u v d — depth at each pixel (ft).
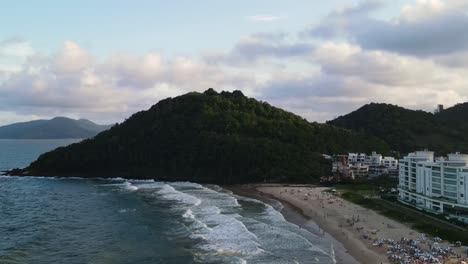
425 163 356.38
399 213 326.24
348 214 337.11
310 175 556.92
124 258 235.20
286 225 301.22
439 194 337.93
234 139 643.86
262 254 232.94
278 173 563.48
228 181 571.28
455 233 257.34
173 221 320.50
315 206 373.61
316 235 273.75
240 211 355.97
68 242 270.87
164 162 647.97
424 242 249.14
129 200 428.15
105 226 313.73
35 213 373.20
